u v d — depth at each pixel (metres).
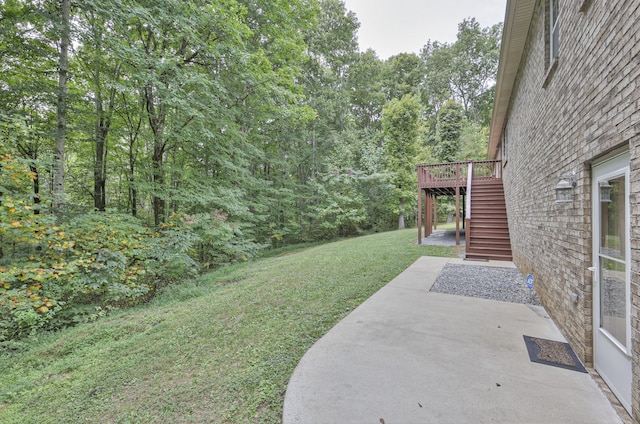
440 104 28.06
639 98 1.74
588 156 2.51
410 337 3.13
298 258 9.16
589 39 2.50
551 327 3.35
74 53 6.94
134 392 2.67
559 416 1.88
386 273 6.15
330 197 16.97
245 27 7.92
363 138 20.84
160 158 8.55
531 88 4.93
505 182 8.95
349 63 21.05
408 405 2.01
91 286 5.43
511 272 6.07
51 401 2.71
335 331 3.36
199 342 3.53
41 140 7.11
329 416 1.93
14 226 4.46
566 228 3.07
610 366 2.19
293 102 11.88
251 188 12.13
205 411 2.24
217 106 7.95
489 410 1.94
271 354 3.02
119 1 5.69
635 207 1.78
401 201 18.53
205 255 10.89
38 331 4.97
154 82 6.31
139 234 7.00
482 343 2.96
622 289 2.10
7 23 5.70
